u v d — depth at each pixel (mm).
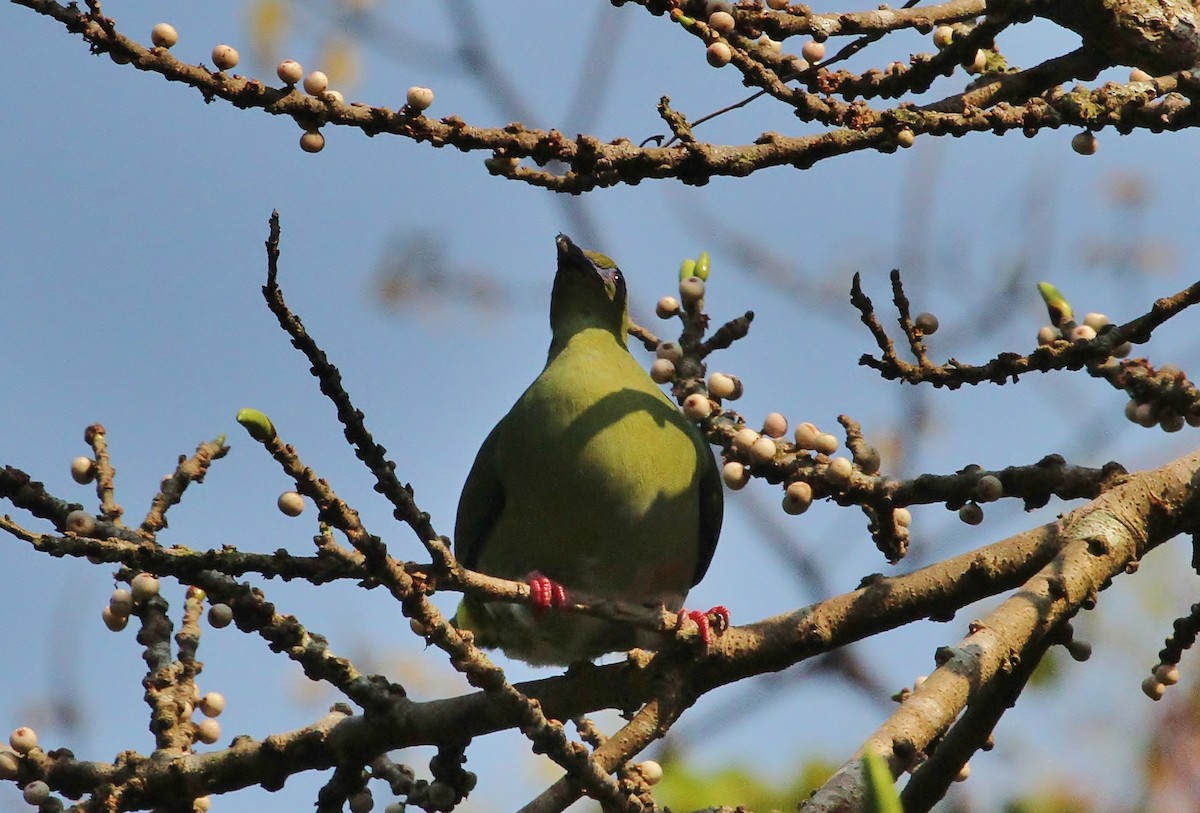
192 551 7309
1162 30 9977
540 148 8547
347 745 9086
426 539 7402
